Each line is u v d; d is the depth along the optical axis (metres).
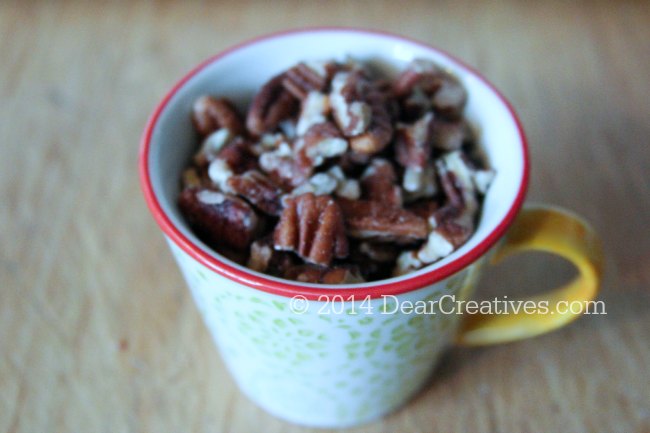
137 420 0.34
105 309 0.37
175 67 0.44
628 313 0.37
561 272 0.38
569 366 0.36
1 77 0.44
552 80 0.44
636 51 0.45
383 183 0.32
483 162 0.33
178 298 0.37
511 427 0.34
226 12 0.47
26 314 0.36
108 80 0.44
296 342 0.30
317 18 0.46
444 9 0.47
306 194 0.31
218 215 0.31
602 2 0.47
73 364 0.35
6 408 0.34
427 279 0.28
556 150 0.41
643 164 0.41
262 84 0.35
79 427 0.34
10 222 0.39
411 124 0.33
